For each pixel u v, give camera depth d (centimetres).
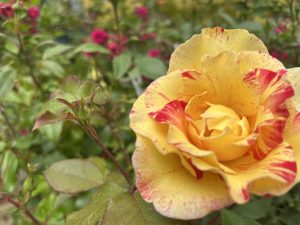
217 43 17
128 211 16
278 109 15
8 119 39
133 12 49
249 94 15
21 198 23
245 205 20
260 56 16
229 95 16
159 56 40
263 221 22
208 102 16
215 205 14
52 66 34
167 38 44
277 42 33
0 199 22
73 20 53
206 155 13
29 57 35
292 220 22
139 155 15
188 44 17
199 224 18
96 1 54
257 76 15
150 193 14
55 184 21
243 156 15
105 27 49
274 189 14
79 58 37
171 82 16
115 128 33
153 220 16
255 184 14
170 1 48
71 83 20
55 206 26
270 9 34
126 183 21
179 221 16
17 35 33
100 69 39
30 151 37
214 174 15
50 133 28
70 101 19
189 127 15
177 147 14
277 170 13
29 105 38
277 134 14
